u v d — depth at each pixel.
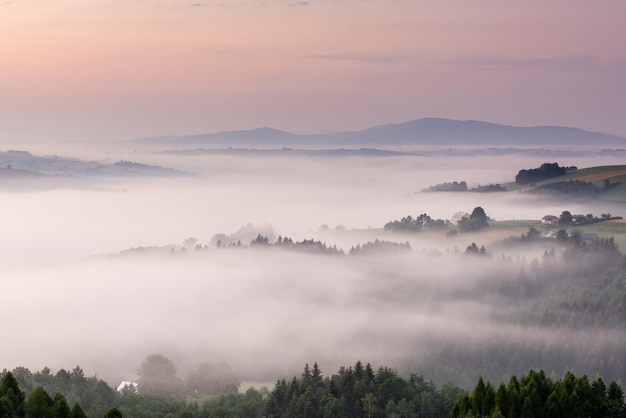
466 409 198.25
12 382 192.88
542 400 193.88
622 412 189.75
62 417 175.50
